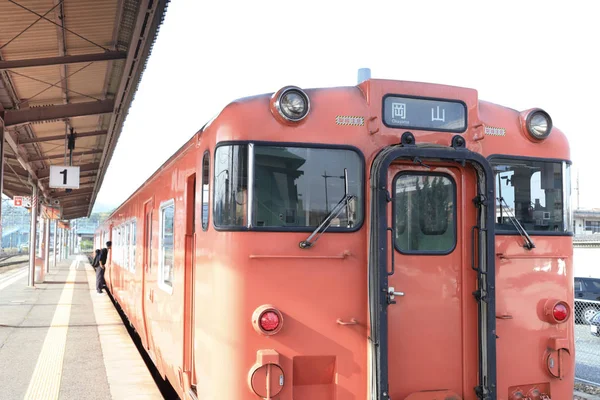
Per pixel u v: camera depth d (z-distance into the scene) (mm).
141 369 8602
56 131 15344
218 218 4109
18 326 12734
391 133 4277
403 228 4211
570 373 4559
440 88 4418
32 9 8039
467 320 4266
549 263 4617
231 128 4059
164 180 6938
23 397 7094
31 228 23469
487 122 4551
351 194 4176
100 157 20672
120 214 14242
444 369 4207
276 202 4031
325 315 4023
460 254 4320
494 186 4297
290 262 3998
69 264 49906
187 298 5355
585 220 34562
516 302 4449
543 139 4691
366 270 4133
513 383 4375
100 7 8117
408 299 4164
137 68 9367
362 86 4348
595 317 13109
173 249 6074
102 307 16500
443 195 4336
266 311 3865
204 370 4328
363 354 4066
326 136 4160
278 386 3842
